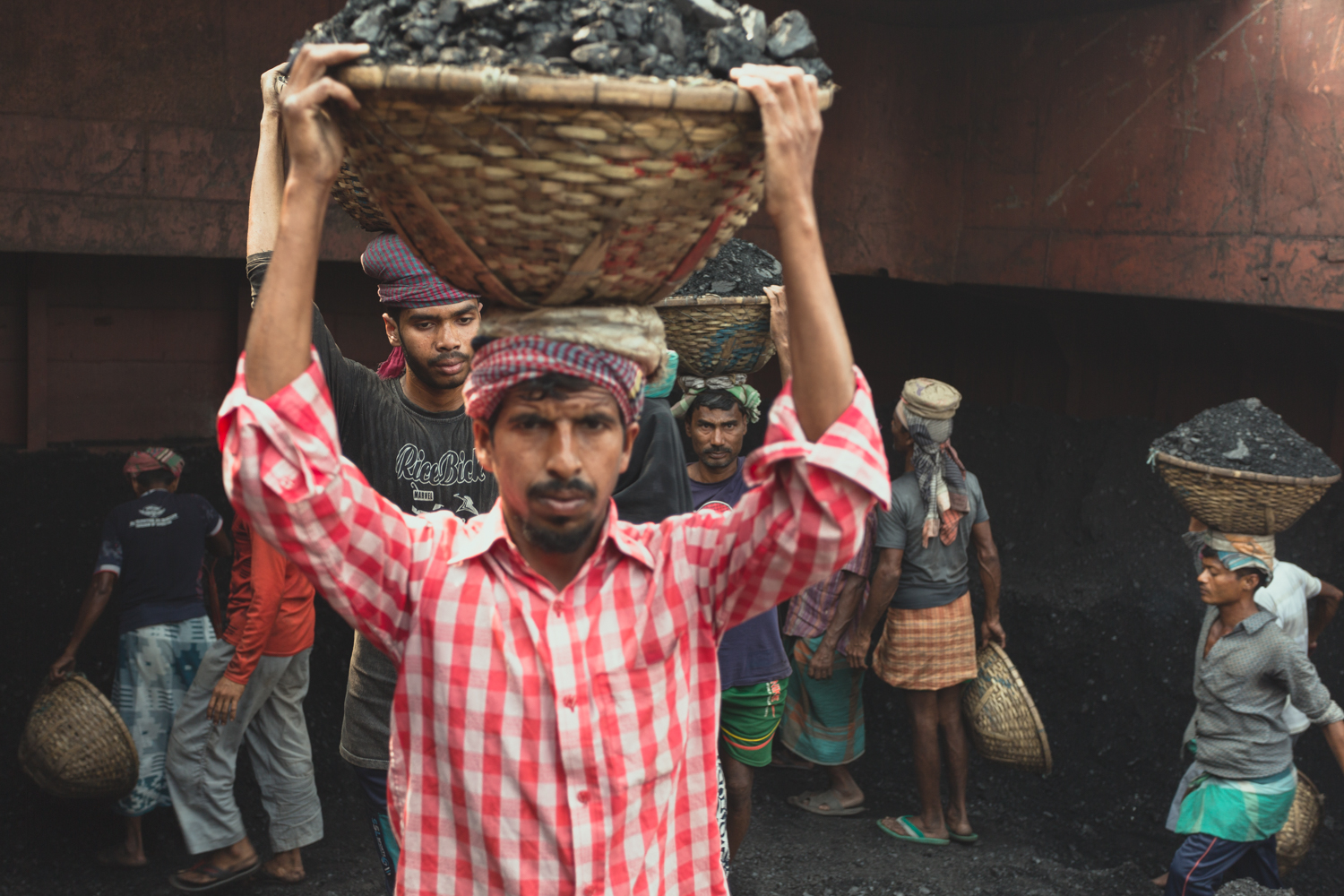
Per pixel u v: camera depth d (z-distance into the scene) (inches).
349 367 90.3
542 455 45.5
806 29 48.1
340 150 44.3
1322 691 137.9
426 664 49.2
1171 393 300.4
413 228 47.0
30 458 252.7
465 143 41.1
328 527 46.0
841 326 45.4
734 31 45.8
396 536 49.0
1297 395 272.5
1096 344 318.0
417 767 49.9
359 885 155.4
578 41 42.4
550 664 47.9
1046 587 246.8
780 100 42.5
